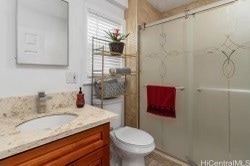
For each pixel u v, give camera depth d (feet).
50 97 4.28
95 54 5.74
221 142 5.09
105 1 6.35
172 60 6.18
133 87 7.15
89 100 5.78
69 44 4.95
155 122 6.85
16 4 3.76
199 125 5.57
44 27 4.27
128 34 6.53
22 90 3.93
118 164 5.70
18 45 3.78
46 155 2.61
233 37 4.71
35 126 3.66
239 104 4.69
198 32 5.45
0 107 3.55
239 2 4.57
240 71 4.63
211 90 5.23
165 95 6.16
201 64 5.43
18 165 2.32
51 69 4.50
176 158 6.27
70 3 4.98
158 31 6.56
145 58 7.02
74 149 2.99
